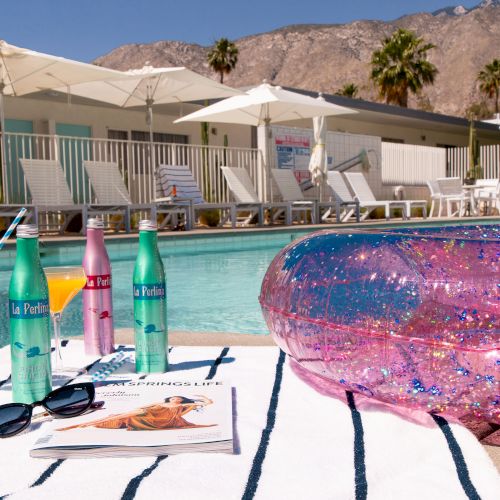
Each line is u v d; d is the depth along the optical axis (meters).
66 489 1.01
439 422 1.35
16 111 11.00
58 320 1.75
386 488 1.03
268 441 1.22
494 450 1.28
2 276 5.22
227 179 11.17
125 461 1.12
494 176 19.36
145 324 1.66
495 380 1.27
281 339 1.65
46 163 8.79
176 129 13.84
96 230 1.87
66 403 1.28
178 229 10.20
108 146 12.57
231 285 5.12
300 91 15.45
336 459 1.14
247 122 12.25
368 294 1.39
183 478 1.05
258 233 8.97
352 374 1.43
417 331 1.32
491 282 1.31
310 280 1.53
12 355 1.41
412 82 30.17
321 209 13.87
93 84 9.87
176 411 1.29
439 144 22.09
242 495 1.00
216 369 1.75
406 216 13.97
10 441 1.22
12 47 7.58
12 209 7.99
